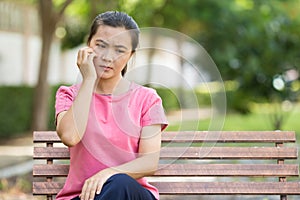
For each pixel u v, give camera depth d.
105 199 4.20
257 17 19.28
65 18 21.03
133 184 4.26
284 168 5.00
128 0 17.72
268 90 18.98
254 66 18.81
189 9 19.42
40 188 4.90
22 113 20.45
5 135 20.03
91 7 17.22
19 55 25.38
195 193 4.95
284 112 19.69
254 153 4.99
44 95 18.64
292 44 19.12
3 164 12.96
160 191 4.95
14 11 24.69
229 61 19.58
